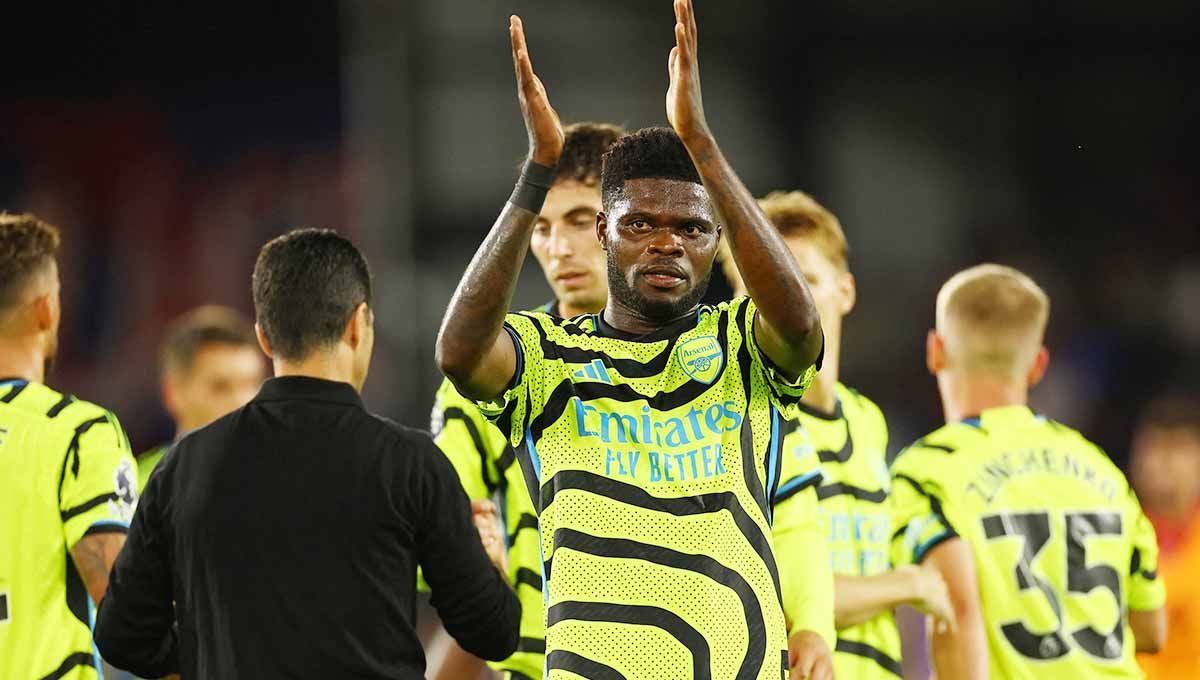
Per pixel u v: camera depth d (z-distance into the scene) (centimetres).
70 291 4706
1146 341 3444
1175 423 2498
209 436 1298
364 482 1259
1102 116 3344
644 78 3191
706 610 1057
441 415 1573
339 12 4816
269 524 1243
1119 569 1725
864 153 3300
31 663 1398
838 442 1591
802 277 1086
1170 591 2283
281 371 1323
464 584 1289
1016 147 3325
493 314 1070
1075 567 1691
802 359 1102
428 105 3209
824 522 1544
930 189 3319
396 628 1251
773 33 3256
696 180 1116
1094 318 3447
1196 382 3428
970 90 3316
